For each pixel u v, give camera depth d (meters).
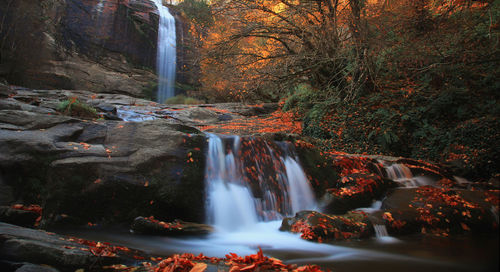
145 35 25.56
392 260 3.75
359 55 10.67
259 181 6.35
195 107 17.48
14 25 17.62
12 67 17.42
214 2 13.16
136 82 23.94
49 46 19.59
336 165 7.63
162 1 29.36
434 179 7.69
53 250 3.06
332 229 4.75
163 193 5.39
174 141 5.95
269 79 12.64
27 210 4.84
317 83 13.91
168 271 2.95
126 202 5.27
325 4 10.94
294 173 6.84
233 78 12.93
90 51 22.44
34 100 9.80
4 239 3.14
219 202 5.73
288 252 4.11
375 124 10.69
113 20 23.66
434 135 9.45
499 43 8.82
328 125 11.83
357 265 3.60
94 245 3.82
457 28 9.83
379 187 6.61
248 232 5.21
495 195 5.60
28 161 5.13
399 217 5.22
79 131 6.10
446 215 5.22
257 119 16.02
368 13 10.16
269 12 12.09
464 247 4.25
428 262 3.68
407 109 10.57
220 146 6.28
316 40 11.43
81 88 20.92
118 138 6.14
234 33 12.95
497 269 3.55
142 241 4.45
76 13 21.86
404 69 11.64
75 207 5.04
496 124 8.19
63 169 5.05
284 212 6.35
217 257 3.82
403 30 9.90
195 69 23.81
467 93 9.82
